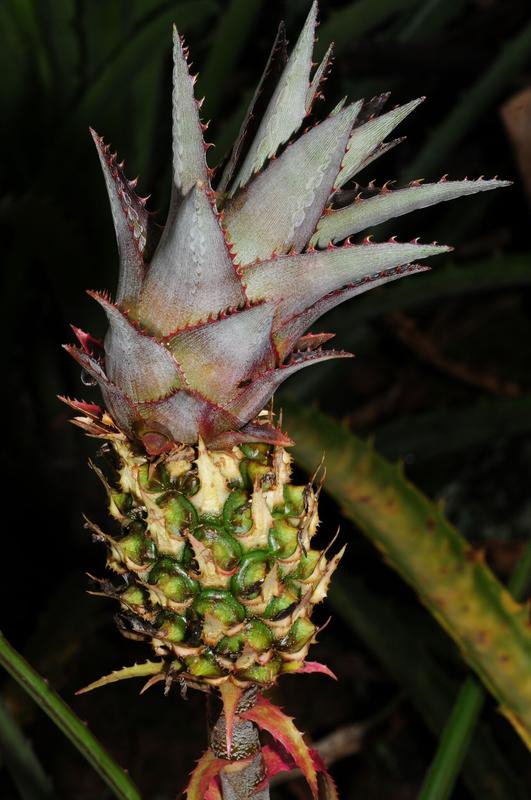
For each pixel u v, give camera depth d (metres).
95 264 1.04
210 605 0.58
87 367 0.58
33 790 0.71
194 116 0.57
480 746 0.78
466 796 1.08
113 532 1.24
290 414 0.81
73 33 1.02
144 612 0.59
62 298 1.06
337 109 0.61
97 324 1.08
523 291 1.70
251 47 1.52
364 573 1.33
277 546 0.59
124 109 1.07
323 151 0.58
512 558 1.33
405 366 1.69
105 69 0.94
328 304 0.60
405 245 0.58
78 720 0.63
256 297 0.59
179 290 0.58
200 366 0.58
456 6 1.23
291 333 0.59
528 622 0.71
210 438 0.59
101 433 0.59
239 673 0.59
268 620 0.59
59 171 1.00
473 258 1.70
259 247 0.59
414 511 0.76
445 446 1.20
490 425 1.17
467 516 1.45
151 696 1.19
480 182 0.60
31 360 1.30
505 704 0.70
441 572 0.73
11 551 1.27
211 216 0.56
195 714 1.17
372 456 0.78
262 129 0.60
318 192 0.58
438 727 0.80
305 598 0.59
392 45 1.19
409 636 0.83
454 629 0.72
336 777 1.15
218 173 0.62
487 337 1.65
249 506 0.59
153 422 0.58
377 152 0.61
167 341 0.58
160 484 0.59
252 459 0.60
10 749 0.71
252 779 0.62
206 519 0.58
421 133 1.69
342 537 1.35
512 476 1.46
